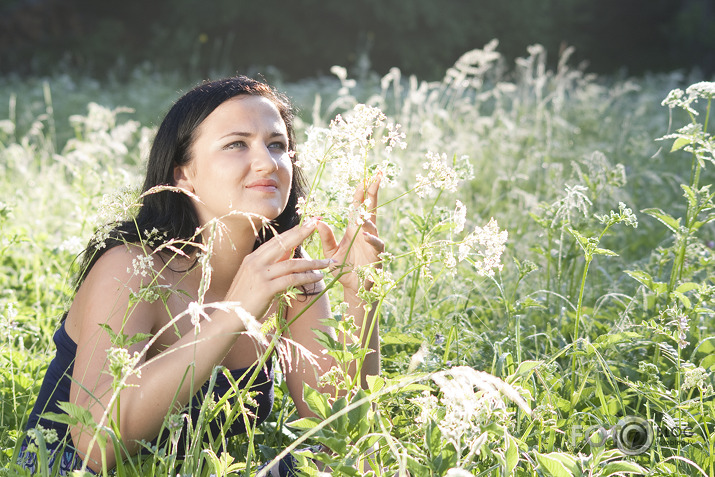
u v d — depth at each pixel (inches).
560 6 1144.8
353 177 89.0
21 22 968.3
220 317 85.1
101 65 941.2
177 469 95.9
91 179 186.1
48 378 102.4
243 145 98.3
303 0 992.2
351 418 77.7
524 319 144.6
